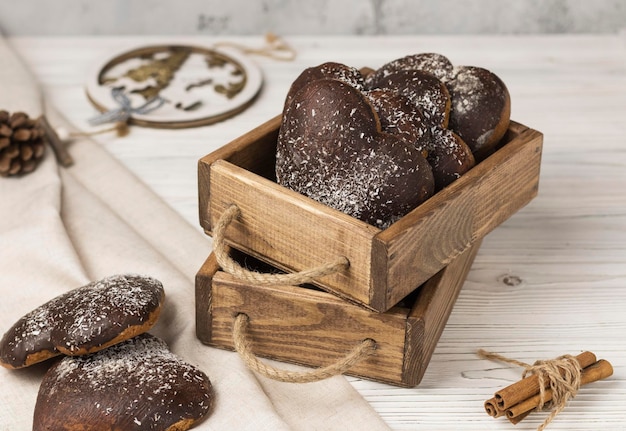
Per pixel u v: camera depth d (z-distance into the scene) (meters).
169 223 1.04
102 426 0.81
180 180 1.11
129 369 0.84
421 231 0.84
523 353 0.91
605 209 1.08
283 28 1.34
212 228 0.91
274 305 0.87
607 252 1.02
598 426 0.85
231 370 0.88
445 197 0.86
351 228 0.83
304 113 0.87
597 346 0.92
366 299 0.84
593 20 1.35
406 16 1.34
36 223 1.01
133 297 0.86
